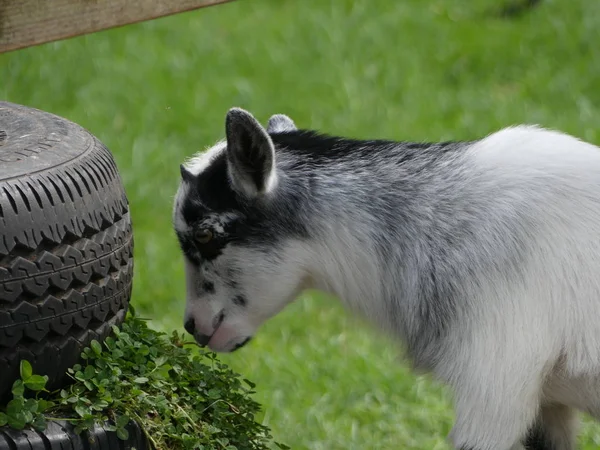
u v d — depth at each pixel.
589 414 7.76
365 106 17.38
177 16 21.00
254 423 7.76
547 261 7.30
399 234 7.74
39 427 6.59
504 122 16.48
